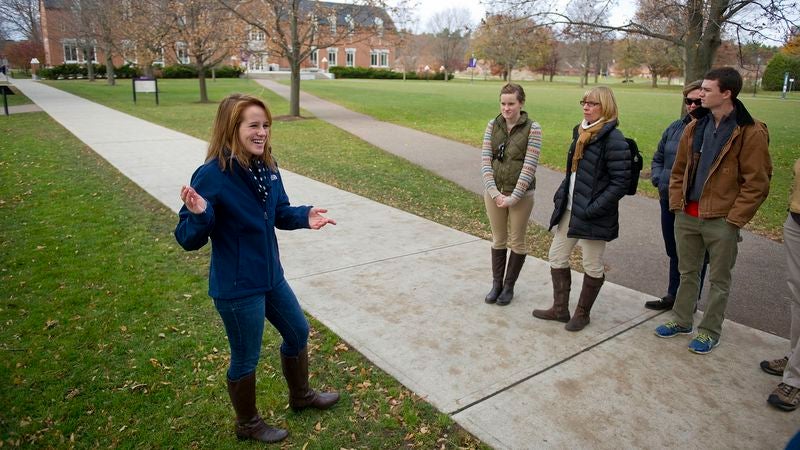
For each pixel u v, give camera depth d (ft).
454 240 21.02
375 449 9.55
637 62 189.16
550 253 14.07
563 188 13.47
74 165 34.45
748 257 19.53
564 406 10.64
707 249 12.51
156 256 18.85
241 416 9.62
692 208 12.53
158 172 32.55
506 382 11.43
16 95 94.94
